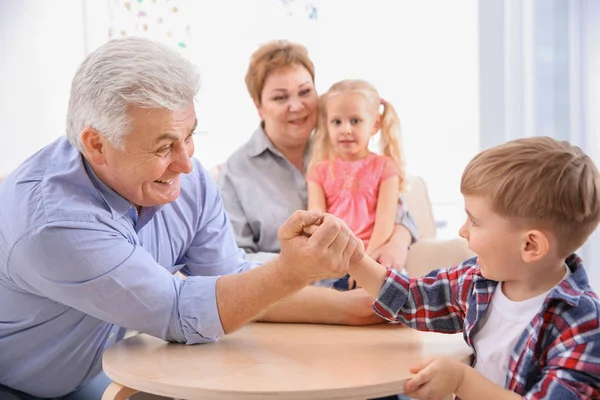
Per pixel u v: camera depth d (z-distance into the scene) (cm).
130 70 111
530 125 272
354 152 210
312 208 208
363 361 110
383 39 334
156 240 140
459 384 103
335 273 114
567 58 264
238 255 153
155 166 117
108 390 106
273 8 332
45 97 315
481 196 111
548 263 110
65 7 316
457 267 126
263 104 211
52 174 120
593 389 101
